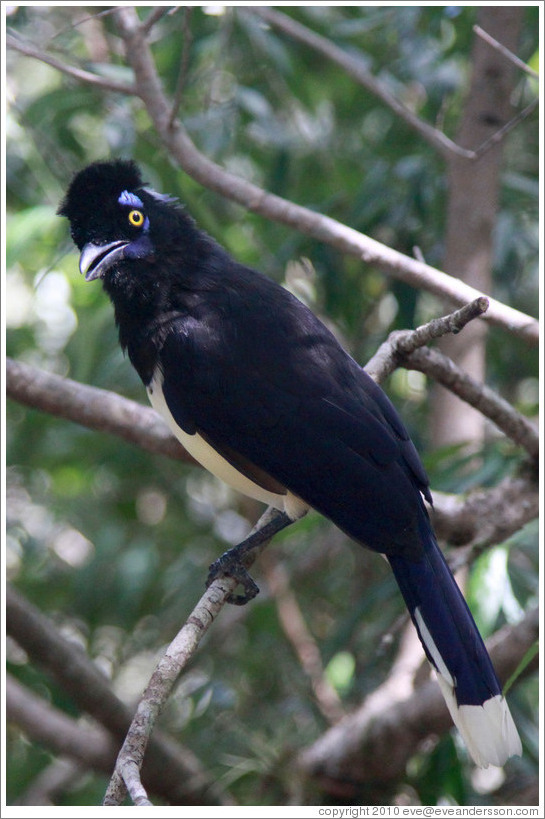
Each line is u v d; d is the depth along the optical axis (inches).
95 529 518.9
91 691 412.8
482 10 437.7
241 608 518.3
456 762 400.2
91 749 434.9
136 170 321.4
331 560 542.0
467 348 438.6
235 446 295.4
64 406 397.1
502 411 341.4
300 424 290.4
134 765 226.7
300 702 474.3
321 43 416.8
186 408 299.6
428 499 301.6
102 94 448.8
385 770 410.0
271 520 314.7
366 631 474.9
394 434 299.6
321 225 355.9
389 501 284.5
